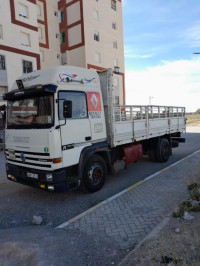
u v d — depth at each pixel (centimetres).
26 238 339
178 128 1015
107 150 578
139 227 364
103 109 583
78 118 501
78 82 515
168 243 291
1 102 1805
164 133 875
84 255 296
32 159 475
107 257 292
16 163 518
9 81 1909
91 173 536
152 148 852
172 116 965
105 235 345
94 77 565
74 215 428
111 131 592
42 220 411
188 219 351
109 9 3052
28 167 489
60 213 439
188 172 677
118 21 3216
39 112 468
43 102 462
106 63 3009
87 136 521
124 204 460
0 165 909
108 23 3036
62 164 453
